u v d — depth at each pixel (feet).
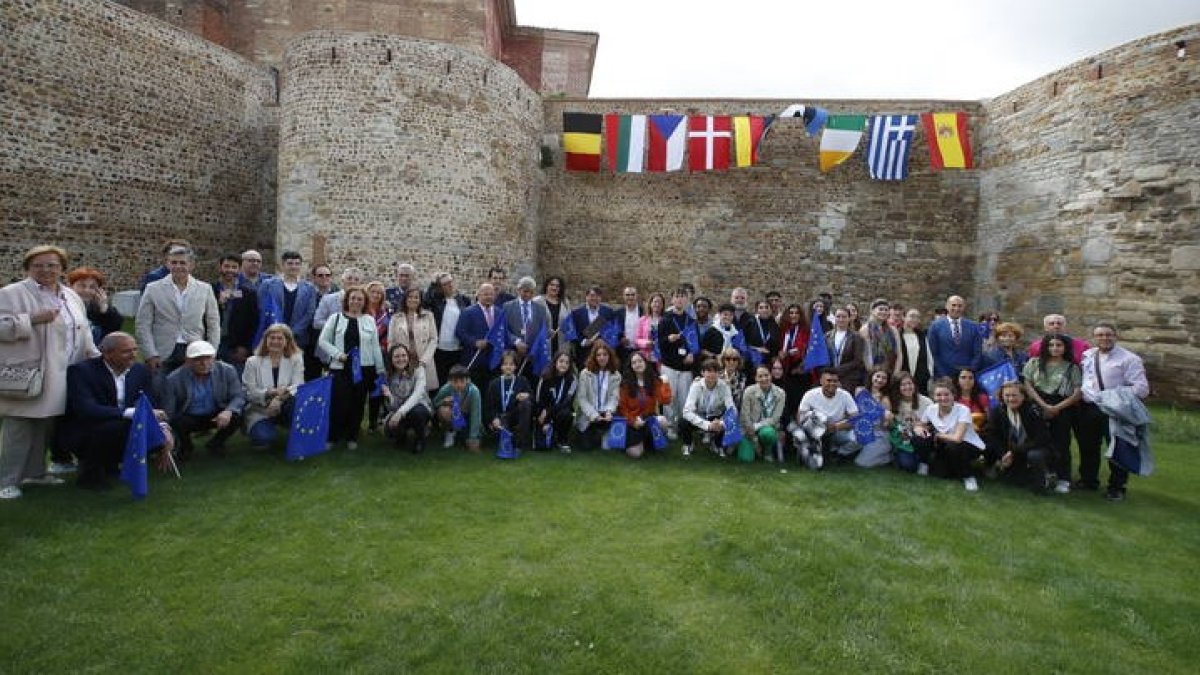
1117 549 14.88
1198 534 15.99
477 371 22.30
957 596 12.35
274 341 18.75
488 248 42.91
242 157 49.32
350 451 19.56
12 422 14.92
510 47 72.74
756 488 17.92
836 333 23.27
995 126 45.32
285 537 13.64
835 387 20.71
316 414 18.57
